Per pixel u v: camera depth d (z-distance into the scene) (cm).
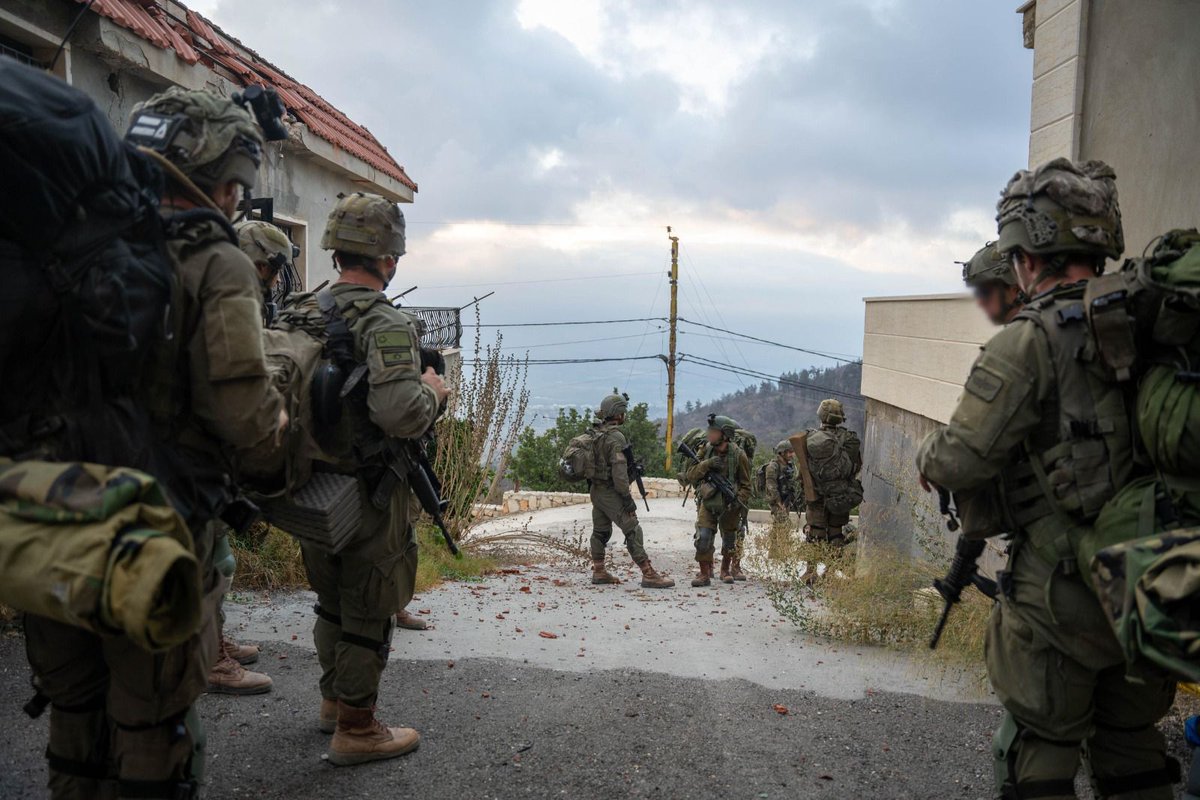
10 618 419
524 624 578
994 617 233
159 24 746
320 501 271
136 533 152
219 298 196
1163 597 167
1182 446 187
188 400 201
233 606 531
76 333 166
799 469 881
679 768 324
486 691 408
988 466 214
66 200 160
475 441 962
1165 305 191
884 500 873
